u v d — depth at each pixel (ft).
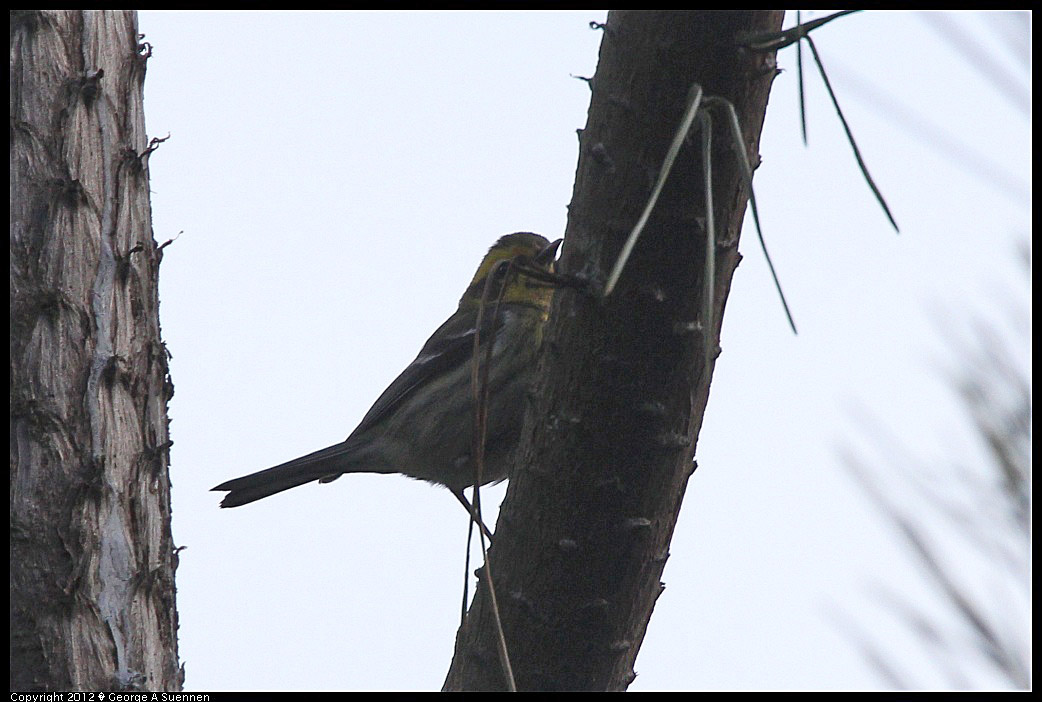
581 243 19.26
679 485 20.20
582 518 19.90
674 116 18.08
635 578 20.35
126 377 23.58
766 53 17.61
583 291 19.04
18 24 24.43
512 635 20.66
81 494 22.29
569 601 20.33
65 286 23.29
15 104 24.03
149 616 22.70
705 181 16.42
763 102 18.22
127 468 23.13
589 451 19.60
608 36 18.66
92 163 24.27
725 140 18.03
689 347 19.08
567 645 20.57
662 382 19.22
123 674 21.80
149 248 25.04
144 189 25.22
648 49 18.01
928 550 14.44
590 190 18.98
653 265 18.67
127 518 22.84
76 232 23.67
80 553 22.03
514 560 20.49
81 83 24.44
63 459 22.41
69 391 22.79
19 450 22.30
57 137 24.02
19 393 22.54
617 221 18.75
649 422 19.38
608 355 19.15
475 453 19.85
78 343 23.15
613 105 18.48
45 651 21.42
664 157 18.29
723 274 18.97
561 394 19.63
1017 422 14.67
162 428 24.30
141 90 25.81
